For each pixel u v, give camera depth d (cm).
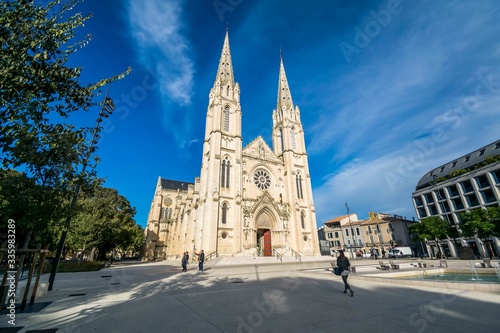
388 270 2234
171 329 716
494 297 1031
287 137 6438
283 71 7850
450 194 6306
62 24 762
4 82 645
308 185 6172
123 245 6812
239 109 5872
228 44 6956
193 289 1452
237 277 2083
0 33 658
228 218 4747
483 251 5519
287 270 2681
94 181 1230
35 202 934
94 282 1852
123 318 842
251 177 5566
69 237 3556
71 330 718
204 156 5375
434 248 6712
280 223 5269
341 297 1154
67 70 786
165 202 9544
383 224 8106
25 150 755
